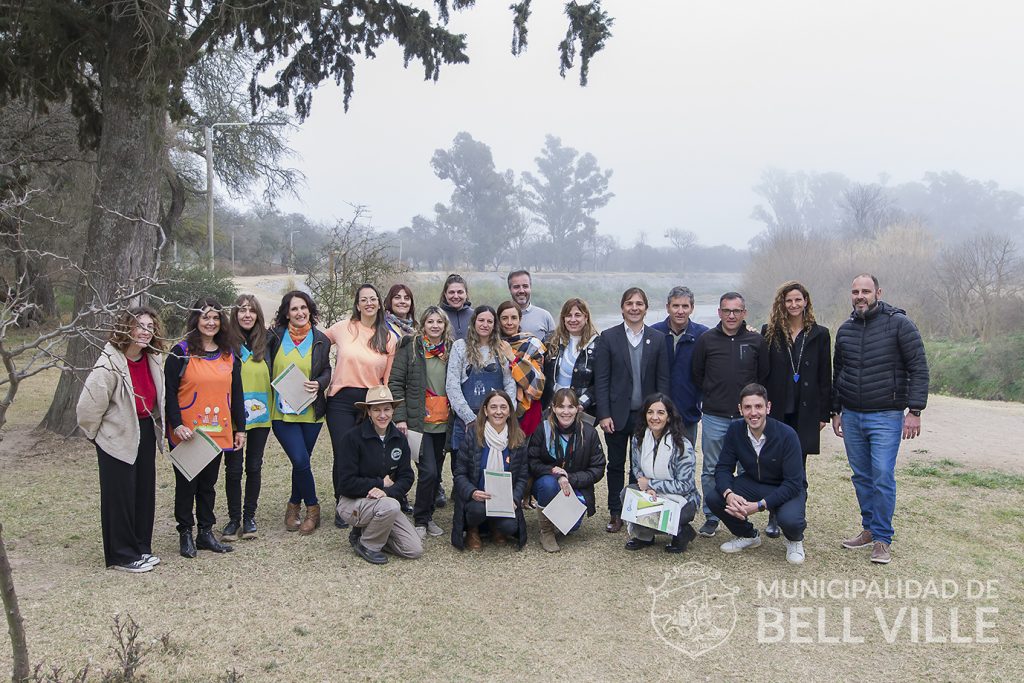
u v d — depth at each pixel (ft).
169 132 67.67
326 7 32.94
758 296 109.40
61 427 29.01
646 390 19.13
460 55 34.73
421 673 12.32
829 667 12.71
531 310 22.53
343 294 36.55
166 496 22.27
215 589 15.42
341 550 17.85
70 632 13.28
